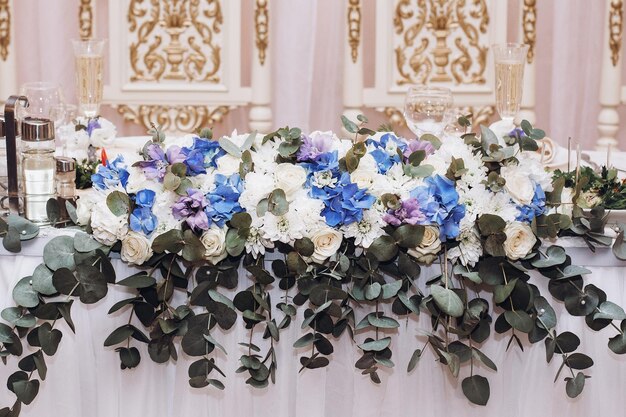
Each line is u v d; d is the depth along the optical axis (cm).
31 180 163
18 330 159
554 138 382
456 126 232
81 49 224
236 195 154
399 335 164
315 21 370
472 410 167
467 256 155
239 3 360
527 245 154
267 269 161
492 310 164
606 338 164
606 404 165
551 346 158
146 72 363
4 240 158
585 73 386
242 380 165
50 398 166
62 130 213
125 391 165
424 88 201
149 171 154
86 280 152
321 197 154
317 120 391
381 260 153
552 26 394
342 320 158
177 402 166
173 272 156
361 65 365
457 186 156
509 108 222
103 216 153
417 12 362
